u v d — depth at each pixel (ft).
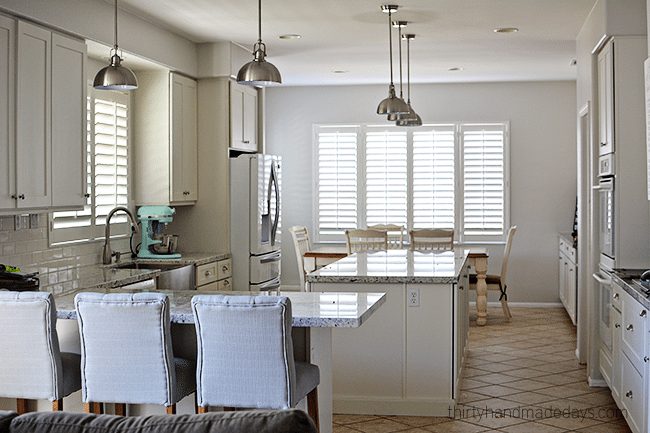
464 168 27.35
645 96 13.32
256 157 19.94
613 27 13.94
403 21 17.21
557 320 24.20
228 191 20.12
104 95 17.29
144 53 16.80
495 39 19.36
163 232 18.48
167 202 18.70
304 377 8.64
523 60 22.53
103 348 8.32
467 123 27.30
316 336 9.52
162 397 8.25
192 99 19.89
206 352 8.15
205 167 20.22
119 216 18.04
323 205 28.17
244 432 4.40
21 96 12.17
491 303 27.32
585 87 16.83
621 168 13.89
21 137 12.17
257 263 20.07
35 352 8.46
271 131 28.53
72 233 15.94
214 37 19.08
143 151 18.79
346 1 15.34
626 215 13.85
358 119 27.99
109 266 16.29
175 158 18.81
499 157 27.17
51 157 13.07
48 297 8.33
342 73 24.98
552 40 19.45
